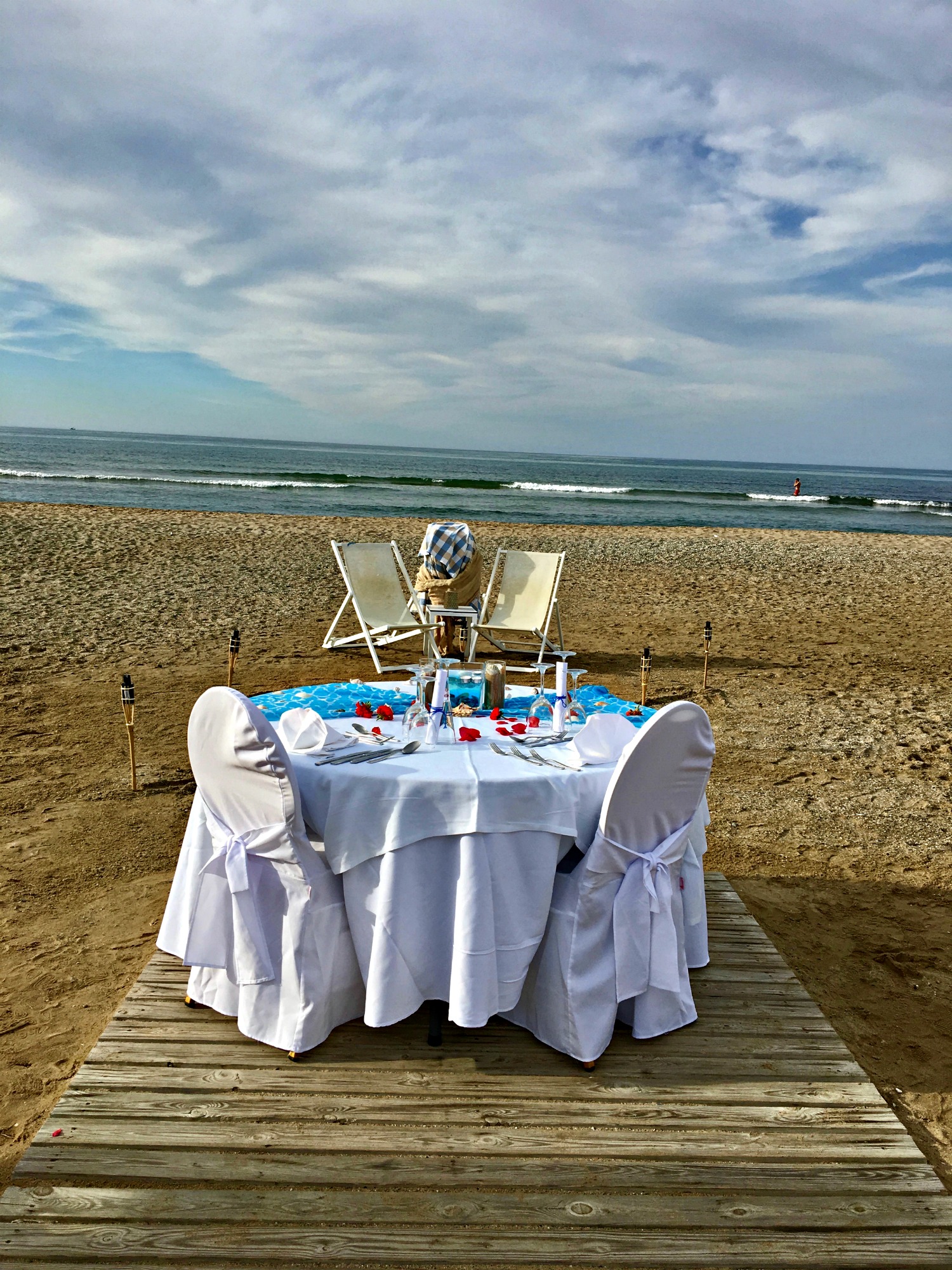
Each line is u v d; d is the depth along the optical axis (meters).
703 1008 2.93
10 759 5.27
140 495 29.02
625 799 2.52
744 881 4.11
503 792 2.51
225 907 2.66
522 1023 2.77
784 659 8.68
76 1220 2.00
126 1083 2.44
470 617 7.29
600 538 19.05
